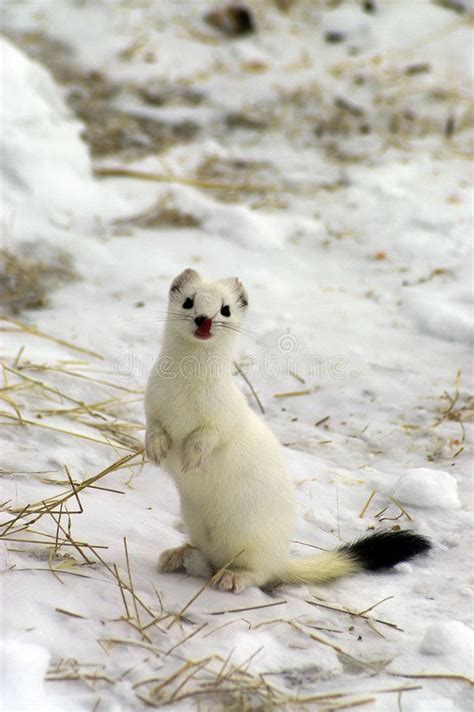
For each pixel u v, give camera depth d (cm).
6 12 2534
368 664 762
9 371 1204
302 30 2600
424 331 1470
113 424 1145
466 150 2119
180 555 877
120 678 690
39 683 656
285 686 720
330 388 1328
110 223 1773
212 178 1997
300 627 803
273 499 866
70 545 856
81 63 2384
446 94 2323
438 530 1009
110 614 765
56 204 1755
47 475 991
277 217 1844
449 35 2562
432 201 1888
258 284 1598
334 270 1667
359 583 914
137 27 2534
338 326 1476
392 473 1130
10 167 1750
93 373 1286
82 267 1605
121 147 2091
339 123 2209
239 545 872
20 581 778
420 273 1644
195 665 712
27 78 1888
